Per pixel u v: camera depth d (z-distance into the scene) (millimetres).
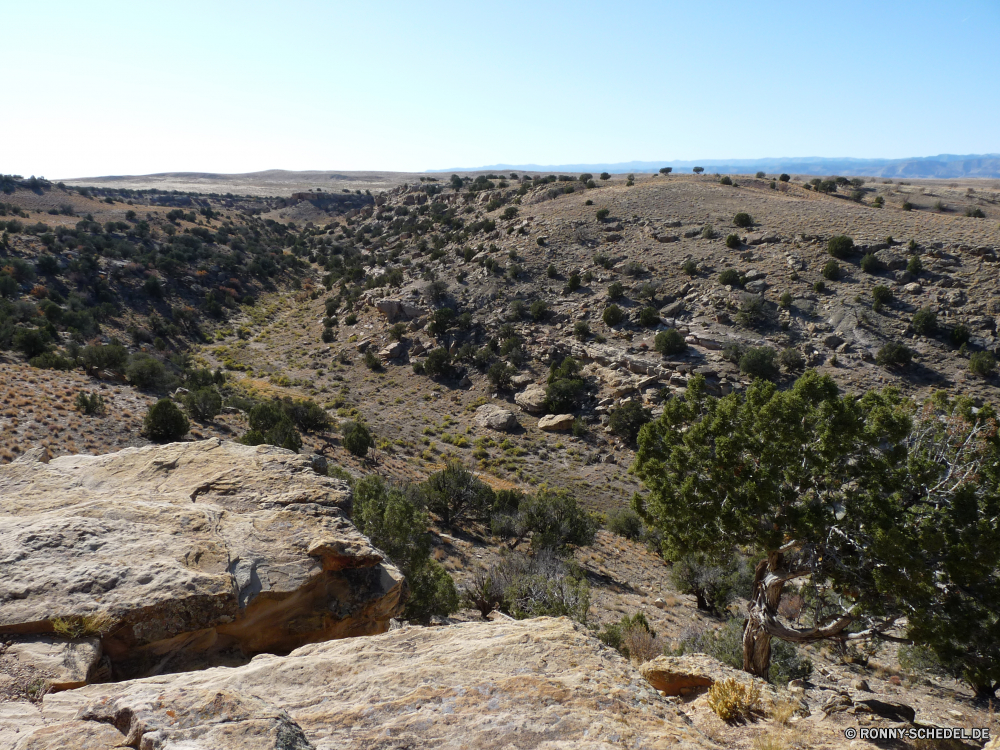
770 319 57625
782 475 12766
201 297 89500
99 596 6375
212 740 3982
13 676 5277
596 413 56375
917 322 52219
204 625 6715
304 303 97250
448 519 32781
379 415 59281
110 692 5137
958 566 10391
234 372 69438
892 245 63156
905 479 11992
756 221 77188
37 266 75250
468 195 129125
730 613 26203
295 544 8258
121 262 85375
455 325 71312
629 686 5492
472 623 7059
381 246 117250
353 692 5301
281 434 34656
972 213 81438
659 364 56031
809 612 18250
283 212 179875
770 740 7727
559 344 63812
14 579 6340
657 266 71000
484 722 4758
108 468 10039
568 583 19781
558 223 87000
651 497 14664
